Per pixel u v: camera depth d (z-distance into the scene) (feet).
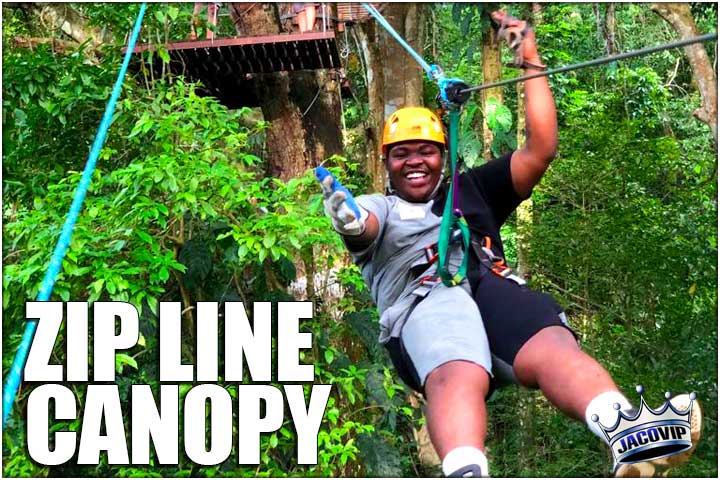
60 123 22.77
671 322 24.93
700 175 30.78
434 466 28.19
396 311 9.63
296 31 25.99
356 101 37.42
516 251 29.35
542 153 10.50
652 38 42.75
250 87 25.79
